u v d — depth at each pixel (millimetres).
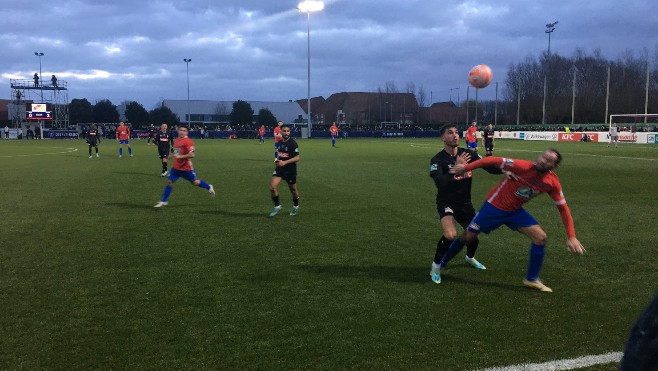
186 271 6004
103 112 74500
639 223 8773
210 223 8922
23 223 8898
